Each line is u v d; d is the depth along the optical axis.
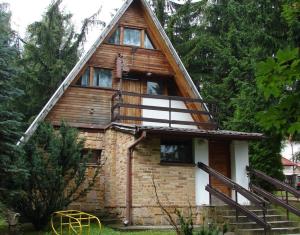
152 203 15.01
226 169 17.23
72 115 17.73
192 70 31.12
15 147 12.29
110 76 19.02
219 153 17.27
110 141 16.98
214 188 16.50
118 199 15.81
